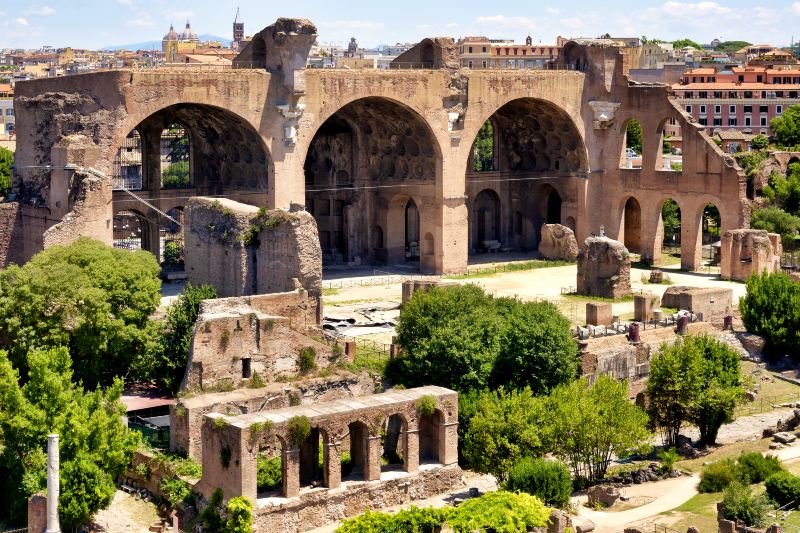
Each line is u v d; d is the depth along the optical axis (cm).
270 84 11906
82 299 8488
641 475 7694
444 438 7525
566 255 13762
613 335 9644
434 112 12756
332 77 12188
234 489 6800
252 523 6706
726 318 10625
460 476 7569
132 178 14462
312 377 8225
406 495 7325
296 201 12188
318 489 7025
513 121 14362
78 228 10844
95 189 10931
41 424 6962
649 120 13625
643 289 12094
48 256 8850
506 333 8581
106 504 6912
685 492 7388
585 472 7838
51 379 7088
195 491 7094
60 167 11019
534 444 7488
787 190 14988
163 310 9975
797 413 8612
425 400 7412
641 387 9412
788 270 12975
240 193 12481
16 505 6831
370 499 7175
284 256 9219
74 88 11375
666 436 8669
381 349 9319
